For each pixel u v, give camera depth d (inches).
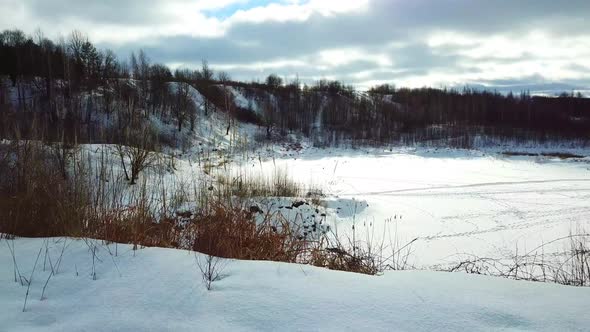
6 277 105.7
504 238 507.8
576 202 751.7
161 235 156.8
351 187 880.3
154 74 1524.4
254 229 165.0
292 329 80.5
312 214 462.6
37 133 242.5
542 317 84.0
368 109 2459.4
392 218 572.1
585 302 90.7
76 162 221.8
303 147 1711.4
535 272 275.0
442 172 1160.8
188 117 879.1
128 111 548.1
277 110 2102.6
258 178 469.4
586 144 2081.7
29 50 1310.3
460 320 83.1
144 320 83.8
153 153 487.5
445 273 110.7
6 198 170.4
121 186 205.5
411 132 2196.1
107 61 1364.4
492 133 2235.5
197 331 79.7
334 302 90.4
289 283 100.6
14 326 82.1
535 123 2492.6
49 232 158.2
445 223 571.2
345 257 162.1
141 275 105.4
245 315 85.6
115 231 150.7
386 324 81.9
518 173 1155.3
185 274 105.8
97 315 86.2
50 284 101.3
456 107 2689.5
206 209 184.9
